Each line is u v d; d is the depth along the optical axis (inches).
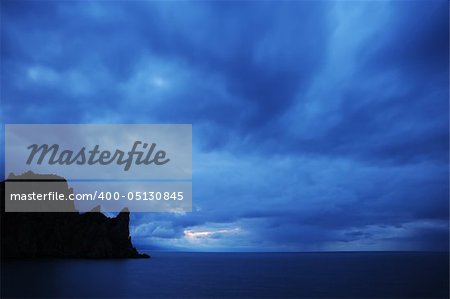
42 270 3752.5
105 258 5944.9
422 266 5944.9
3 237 5196.9
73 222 6141.7
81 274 3565.5
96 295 2404.0
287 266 6181.1
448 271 4761.3
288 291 2787.9
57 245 5674.2
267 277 3939.5
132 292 2583.7
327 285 3174.2
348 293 2701.8
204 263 7249.0
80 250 5866.1
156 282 3228.3
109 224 6683.1
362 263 7278.5
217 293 2640.3
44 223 5797.2
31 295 2327.8
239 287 2992.1
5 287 2608.3
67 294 2395.4
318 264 6899.6
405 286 3100.4
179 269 5098.4
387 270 5024.6
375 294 2669.8
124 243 6584.6
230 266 6131.9
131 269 4475.9
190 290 2765.7
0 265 4183.1
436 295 2635.3
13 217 5561.0
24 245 5315.0
